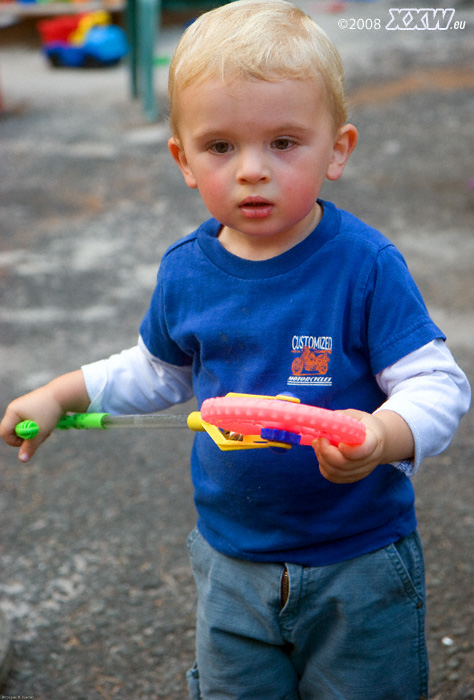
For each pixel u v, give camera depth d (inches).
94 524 114.9
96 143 294.2
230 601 67.1
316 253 61.1
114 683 90.2
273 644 66.9
